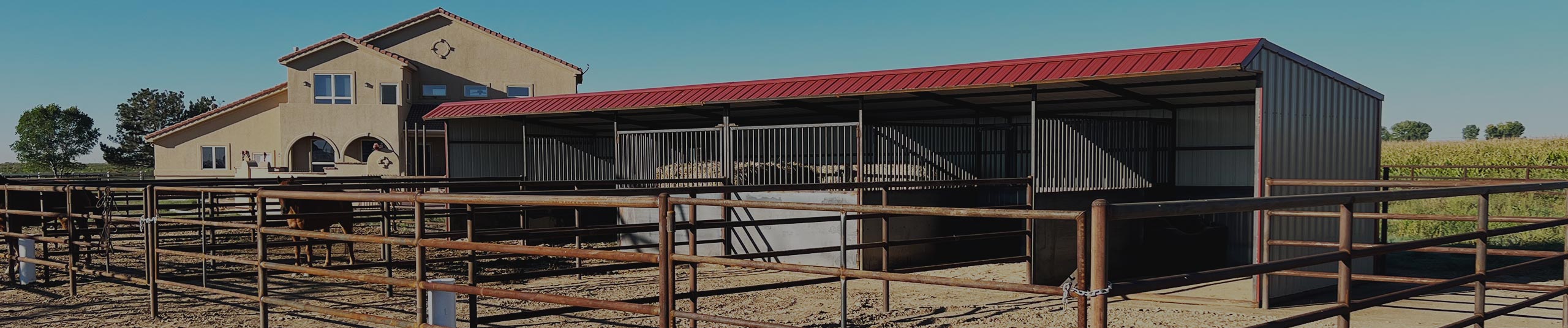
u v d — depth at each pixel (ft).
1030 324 23.29
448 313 17.42
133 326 22.35
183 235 45.39
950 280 12.98
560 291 29.37
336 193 18.90
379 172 86.58
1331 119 31.40
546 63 100.94
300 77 93.61
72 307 24.95
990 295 28.45
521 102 51.78
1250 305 26.78
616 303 15.66
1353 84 32.68
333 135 91.50
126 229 43.21
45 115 253.24
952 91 34.65
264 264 20.45
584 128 58.34
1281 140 28.04
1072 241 33.06
